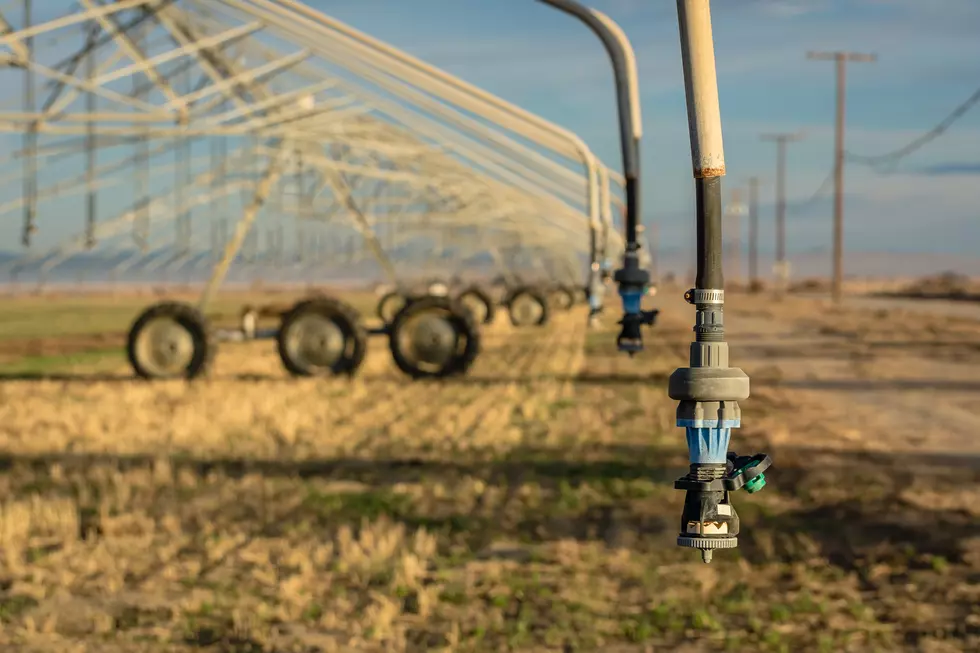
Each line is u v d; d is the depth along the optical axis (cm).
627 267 1294
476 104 1839
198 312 2186
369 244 4200
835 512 1012
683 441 1412
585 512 1014
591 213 1980
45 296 11531
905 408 1800
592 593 774
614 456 1302
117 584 794
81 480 1157
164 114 1881
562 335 3691
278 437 1466
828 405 1828
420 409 1739
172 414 1673
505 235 5434
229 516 1008
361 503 1061
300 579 796
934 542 903
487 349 3045
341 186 3675
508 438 1434
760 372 2422
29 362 2722
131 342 2181
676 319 5078
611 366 2505
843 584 793
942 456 1327
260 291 13012
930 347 3259
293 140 2641
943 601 755
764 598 765
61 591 777
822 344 3403
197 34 2094
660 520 982
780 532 940
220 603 754
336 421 1623
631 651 668
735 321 5062
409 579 792
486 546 903
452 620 724
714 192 434
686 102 434
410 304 2206
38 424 1577
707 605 750
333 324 2228
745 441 1429
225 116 2103
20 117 1764
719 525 432
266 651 662
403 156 3122
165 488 1131
